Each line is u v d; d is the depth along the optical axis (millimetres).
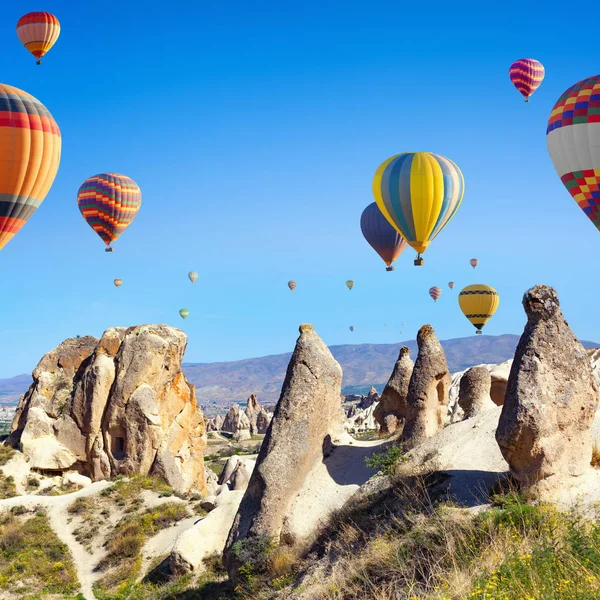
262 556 22938
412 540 17016
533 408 17438
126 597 31547
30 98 49938
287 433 25156
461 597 12273
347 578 17031
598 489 17172
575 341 18406
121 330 54031
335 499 24109
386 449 25062
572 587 11133
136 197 69938
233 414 129750
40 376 54438
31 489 48469
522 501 17031
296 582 19719
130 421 50062
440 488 19828
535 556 12406
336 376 27000
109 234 70062
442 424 25094
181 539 31109
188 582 29719
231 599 22453
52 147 49719
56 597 34281
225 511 32312
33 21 63031
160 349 52125
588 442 18047
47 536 40125
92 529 40719
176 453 51906
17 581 35875
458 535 15773
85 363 54312
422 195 50938
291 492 24406
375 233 64688
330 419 26500
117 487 45188
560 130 44688
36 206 50000
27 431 51188
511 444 17500
